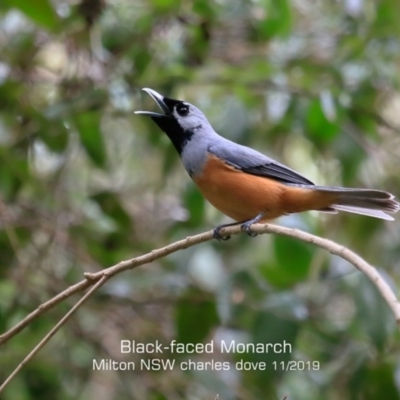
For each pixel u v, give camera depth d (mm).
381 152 13766
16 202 11734
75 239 11750
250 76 11500
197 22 12133
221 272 11211
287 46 13086
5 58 12156
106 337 12383
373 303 9219
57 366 11305
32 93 12328
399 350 10297
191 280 10727
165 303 11555
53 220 11805
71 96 11891
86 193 12570
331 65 12000
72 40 12273
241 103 11164
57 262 12266
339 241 12648
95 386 12539
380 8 11602
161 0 11625
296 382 10594
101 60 12000
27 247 12016
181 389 11312
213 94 11875
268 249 12102
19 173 11422
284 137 13180
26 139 11812
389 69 11984
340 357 10812
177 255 10891
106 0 11859
